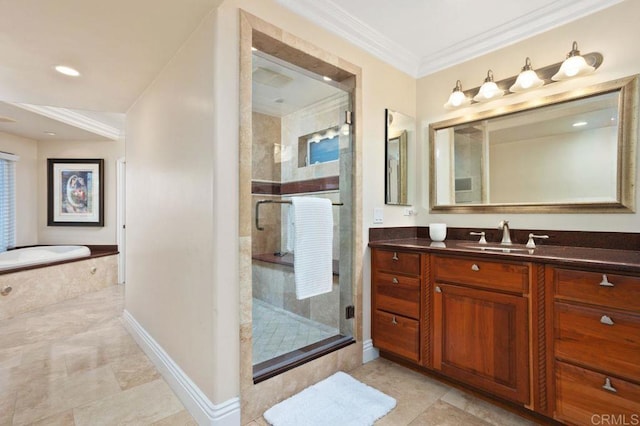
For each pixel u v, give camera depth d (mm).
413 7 1892
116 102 2646
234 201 1527
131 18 1506
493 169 2230
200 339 1574
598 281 1294
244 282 1552
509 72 2141
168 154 1963
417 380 1942
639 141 1662
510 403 1643
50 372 2047
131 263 2746
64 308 3463
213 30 1467
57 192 4559
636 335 1205
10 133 4160
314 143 2498
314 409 1629
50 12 1435
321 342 2086
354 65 2141
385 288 2141
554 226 1954
